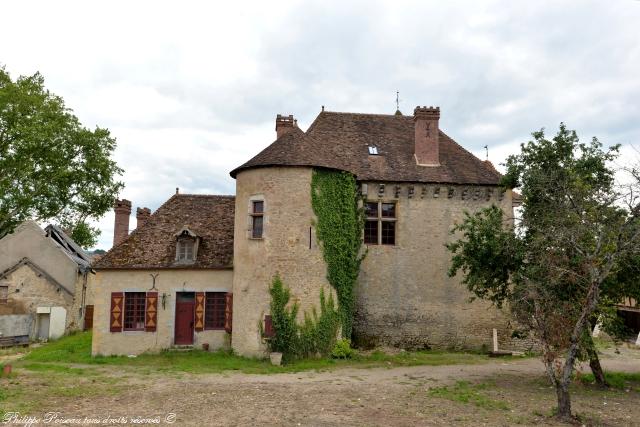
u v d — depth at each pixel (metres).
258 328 16.86
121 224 24.45
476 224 14.95
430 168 21.34
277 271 16.94
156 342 18.39
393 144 22.50
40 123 26.20
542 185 13.52
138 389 12.21
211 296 18.84
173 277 18.77
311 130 22.62
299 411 10.05
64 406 10.30
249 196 17.81
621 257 11.05
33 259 27.78
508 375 14.75
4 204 26.86
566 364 9.93
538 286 11.17
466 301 20.55
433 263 20.58
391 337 19.98
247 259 17.48
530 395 11.85
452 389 12.45
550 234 11.87
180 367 15.67
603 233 10.70
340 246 18.09
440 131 23.84
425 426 9.07
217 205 21.58
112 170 30.88
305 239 17.28
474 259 14.48
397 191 20.59
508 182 15.05
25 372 14.84
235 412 9.91
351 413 9.93
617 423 9.53
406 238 20.64
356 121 23.56
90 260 32.94
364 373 14.91
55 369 15.42
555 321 10.06
